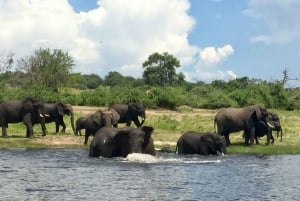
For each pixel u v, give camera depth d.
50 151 25.30
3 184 14.97
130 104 35.91
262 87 62.44
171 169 18.70
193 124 39.31
